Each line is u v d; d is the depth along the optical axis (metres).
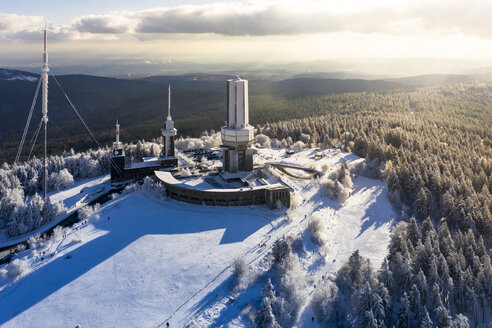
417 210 130.75
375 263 99.31
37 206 124.81
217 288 86.88
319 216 124.62
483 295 80.56
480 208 118.25
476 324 78.69
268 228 114.31
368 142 196.50
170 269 93.81
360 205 139.00
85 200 149.50
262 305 75.88
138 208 131.00
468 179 140.12
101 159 191.50
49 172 176.12
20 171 168.62
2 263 101.00
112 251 102.81
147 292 86.62
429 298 79.12
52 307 83.06
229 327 75.62
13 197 130.88
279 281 87.00
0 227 123.56
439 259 84.69
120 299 84.88
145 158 190.25
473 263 87.31
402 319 74.12
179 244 104.50
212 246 103.38
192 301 83.50
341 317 80.19
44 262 99.69
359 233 117.88
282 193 127.88
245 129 147.75
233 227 114.19
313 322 79.06
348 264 89.69
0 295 87.44
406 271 82.19
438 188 138.38
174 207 129.88
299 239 106.50
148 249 102.50
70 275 93.38
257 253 99.69
